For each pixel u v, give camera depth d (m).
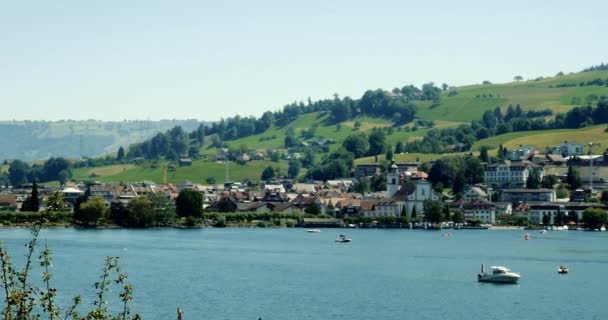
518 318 182.38
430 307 193.38
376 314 182.88
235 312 180.38
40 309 156.25
